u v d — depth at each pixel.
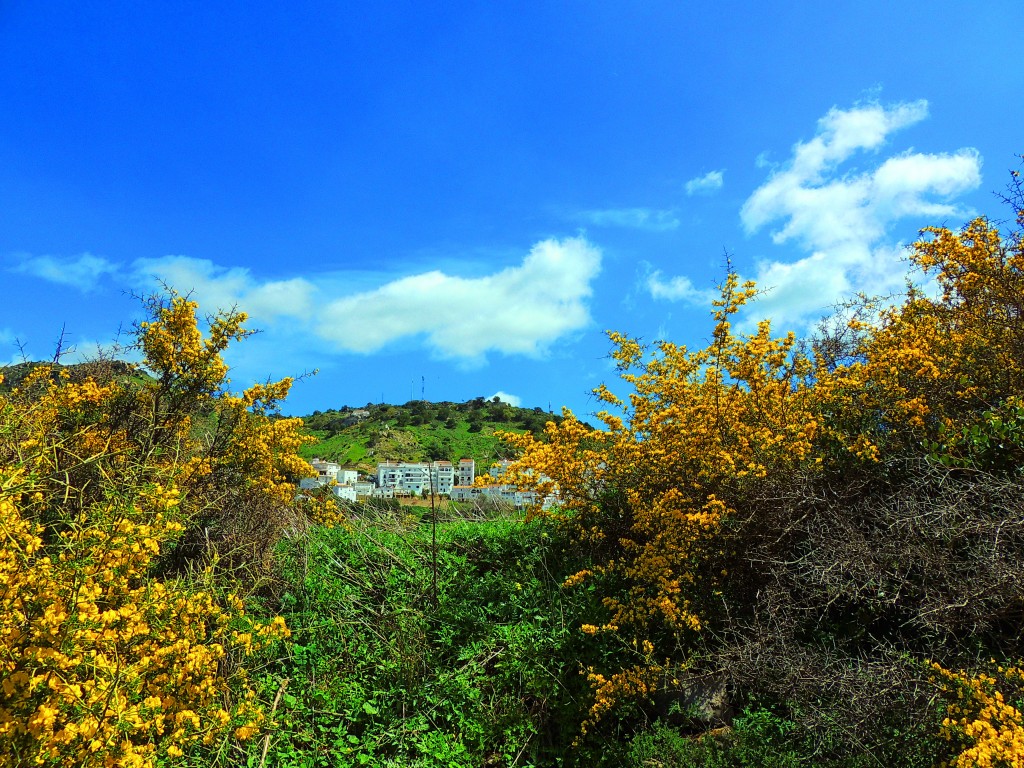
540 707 5.16
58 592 2.90
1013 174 5.63
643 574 5.57
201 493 6.49
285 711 4.93
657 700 4.87
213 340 7.03
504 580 6.63
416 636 5.86
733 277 5.96
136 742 3.16
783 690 4.06
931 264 6.20
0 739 2.51
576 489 6.74
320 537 7.80
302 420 8.10
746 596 5.34
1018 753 2.76
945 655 3.84
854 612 4.62
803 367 7.01
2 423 4.14
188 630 3.55
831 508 4.84
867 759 3.50
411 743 4.85
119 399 6.61
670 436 6.23
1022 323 5.31
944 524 4.04
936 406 5.43
